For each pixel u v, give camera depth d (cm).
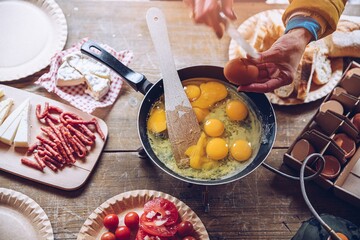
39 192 142
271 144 129
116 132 150
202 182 125
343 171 137
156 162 129
